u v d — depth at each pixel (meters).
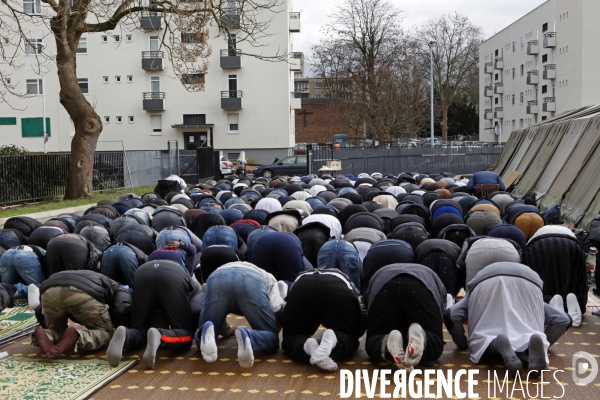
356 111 54.41
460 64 72.94
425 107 55.19
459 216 12.50
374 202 14.15
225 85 50.44
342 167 37.66
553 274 8.50
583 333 8.16
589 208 15.84
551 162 22.53
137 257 9.16
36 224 12.48
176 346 7.44
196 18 22.36
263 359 7.40
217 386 6.57
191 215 13.23
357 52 53.09
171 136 51.03
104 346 7.62
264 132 50.81
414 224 10.20
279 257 9.05
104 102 50.41
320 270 7.34
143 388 6.53
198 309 7.84
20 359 7.44
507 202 15.41
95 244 11.21
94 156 27.03
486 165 40.88
